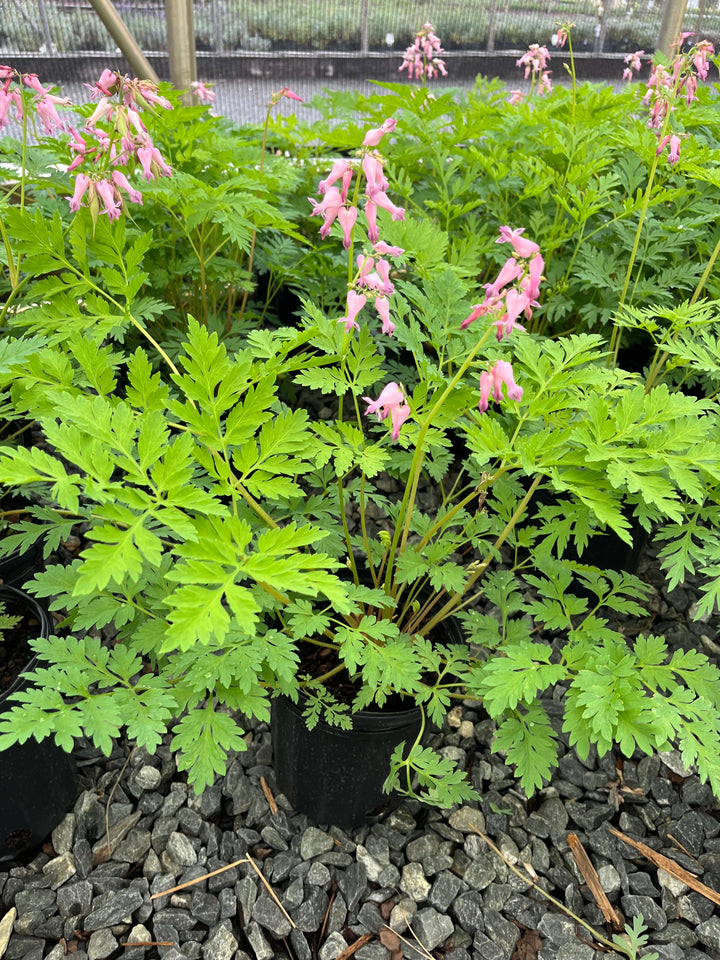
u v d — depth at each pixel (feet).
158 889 2.26
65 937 2.15
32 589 1.98
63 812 2.41
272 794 2.55
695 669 2.02
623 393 2.12
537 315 3.87
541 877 2.37
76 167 2.63
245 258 4.13
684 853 2.47
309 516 2.55
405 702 2.32
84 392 2.26
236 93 5.38
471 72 5.82
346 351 2.09
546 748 2.04
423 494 3.72
